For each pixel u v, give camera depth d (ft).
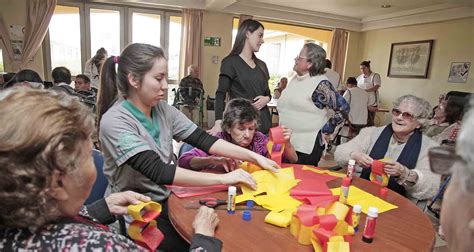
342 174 5.34
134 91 4.21
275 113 18.89
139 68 3.99
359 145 6.21
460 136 1.48
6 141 1.54
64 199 1.81
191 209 3.73
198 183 4.08
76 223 1.91
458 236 1.47
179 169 4.08
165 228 4.27
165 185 4.23
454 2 16.66
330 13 23.56
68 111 1.78
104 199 3.34
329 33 26.03
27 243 1.68
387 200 4.34
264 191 4.20
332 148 16.24
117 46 20.58
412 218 3.80
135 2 19.57
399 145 5.81
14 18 17.92
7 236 1.69
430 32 20.48
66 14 19.29
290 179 4.57
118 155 3.94
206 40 21.57
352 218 3.37
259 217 3.59
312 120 6.62
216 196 4.12
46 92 1.86
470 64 18.25
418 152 5.50
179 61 21.59
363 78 21.47
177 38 21.62
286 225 3.37
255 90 7.13
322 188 4.36
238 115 5.24
